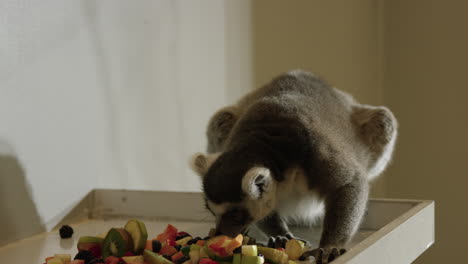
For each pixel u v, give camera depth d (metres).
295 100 1.86
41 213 1.88
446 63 3.29
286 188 1.78
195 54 2.24
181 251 1.67
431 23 3.34
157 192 1.97
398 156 3.44
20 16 1.84
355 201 1.78
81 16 1.95
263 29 2.50
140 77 2.09
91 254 1.67
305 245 1.73
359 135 1.95
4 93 1.81
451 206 3.27
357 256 1.56
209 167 1.78
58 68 1.91
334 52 3.15
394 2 3.48
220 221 1.73
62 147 1.92
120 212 1.99
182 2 2.21
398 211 1.90
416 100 3.40
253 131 1.80
